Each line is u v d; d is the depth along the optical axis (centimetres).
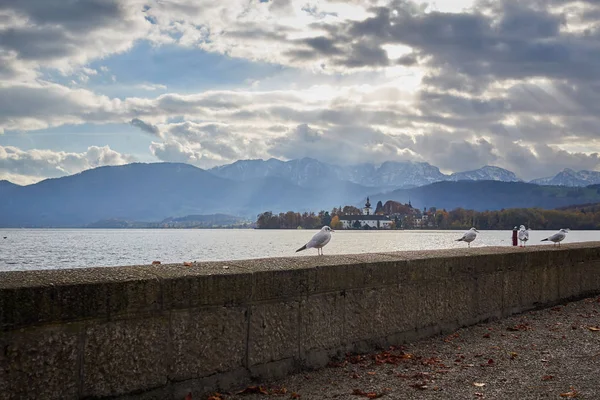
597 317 1104
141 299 552
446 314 941
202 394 601
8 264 6800
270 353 670
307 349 714
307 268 714
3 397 466
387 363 754
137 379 549
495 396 620
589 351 834
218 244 13550
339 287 756
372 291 806
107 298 528
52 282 505
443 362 767
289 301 692
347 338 768
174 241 16050
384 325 826
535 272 1175
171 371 576
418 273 884
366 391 638
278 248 11288
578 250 1309
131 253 9262
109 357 530
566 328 998
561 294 1255
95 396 520
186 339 589
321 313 732
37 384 486
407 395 624
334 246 12231
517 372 719
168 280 574
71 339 505
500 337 922
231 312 629
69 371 504
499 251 1111
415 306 880
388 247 11800
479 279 1018
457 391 638
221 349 620
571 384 664
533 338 919
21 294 476
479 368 738
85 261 7425
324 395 625
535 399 609
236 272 639
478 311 1016
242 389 636
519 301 1128
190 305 591
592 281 1362
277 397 616
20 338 476
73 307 506
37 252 9469
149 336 559
